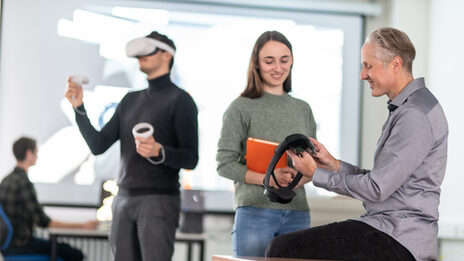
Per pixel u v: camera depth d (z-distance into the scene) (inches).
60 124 215.3
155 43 109.3
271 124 100.3
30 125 214.5
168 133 109.7
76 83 109.7
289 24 226.1
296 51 226.5
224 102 221.9
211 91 221.5
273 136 100.0
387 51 82.0
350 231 79.5
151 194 106.0
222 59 222.2
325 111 227.6
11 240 169.2
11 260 169.2
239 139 100.0
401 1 220.8
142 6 219.3
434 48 211.8
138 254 108.0
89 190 214.7
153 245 105.0
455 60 195.8
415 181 79.5
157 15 219.8
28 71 215.3
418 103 79.4
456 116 191.8
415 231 78.4
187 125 109.2
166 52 111.0
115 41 218.1
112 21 218.2
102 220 174.2
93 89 216.1
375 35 83.7
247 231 97.7
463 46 191.0
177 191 109.3
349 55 229.3
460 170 186.2
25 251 169.6
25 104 214.7
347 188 79.0
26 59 215.5
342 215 126.9
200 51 221.5
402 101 81.2
